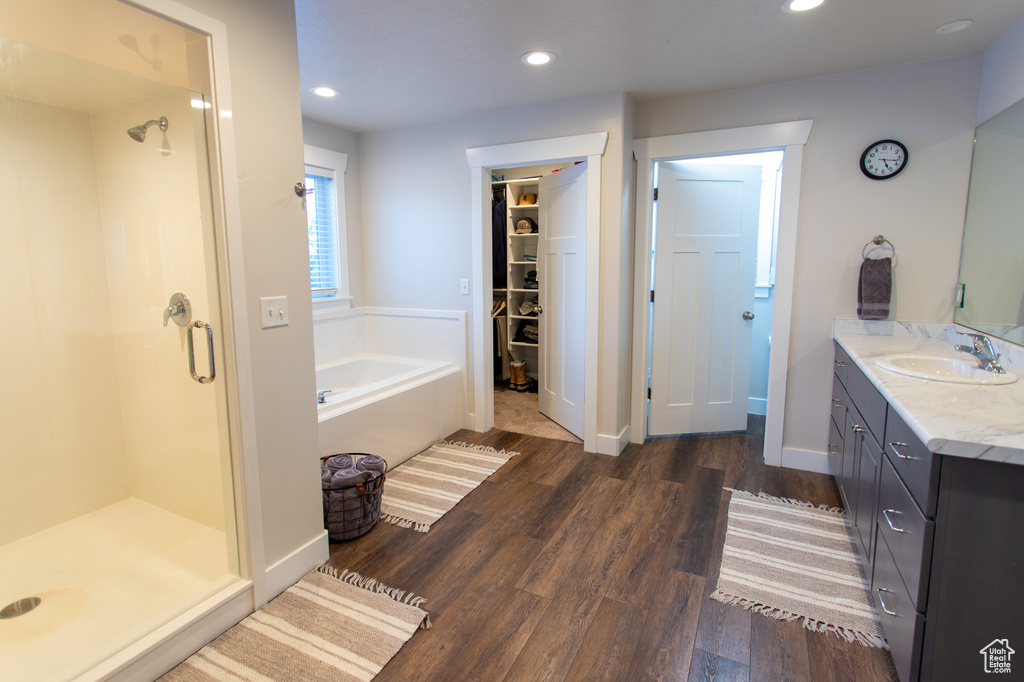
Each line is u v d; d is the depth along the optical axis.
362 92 3.01
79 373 2.08
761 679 1.56
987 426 1.32
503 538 2.37
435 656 1.67
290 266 1.93
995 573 1.27
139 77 1.75
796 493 2.80
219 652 1.68
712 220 3.51
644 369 3.52
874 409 1.92
